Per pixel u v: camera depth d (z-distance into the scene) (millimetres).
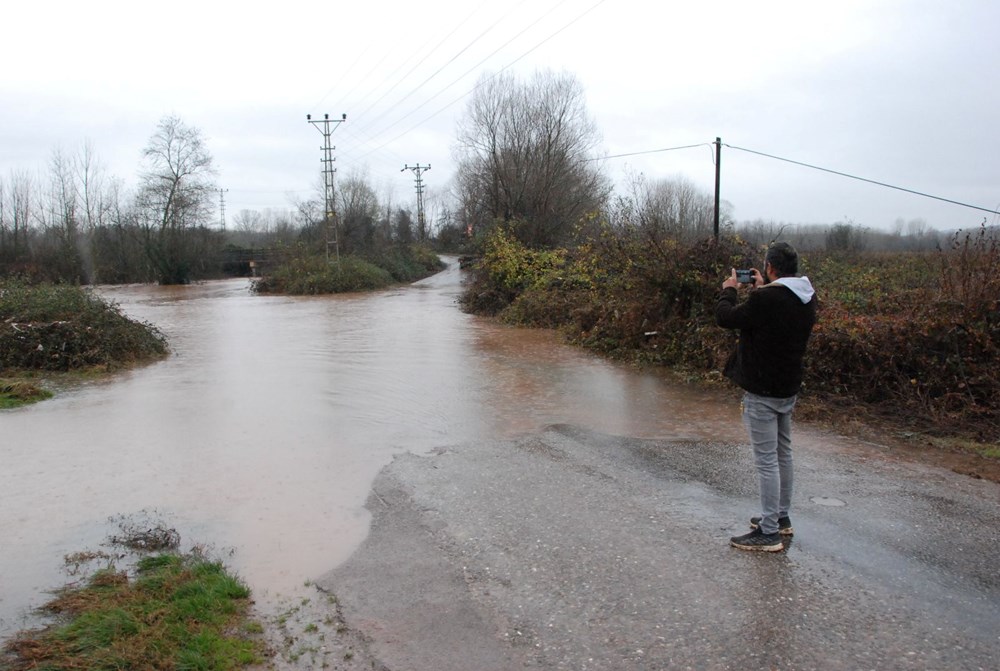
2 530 4586
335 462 5996
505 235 22734
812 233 24734
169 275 43656
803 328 3977
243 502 5074
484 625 3320
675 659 2982
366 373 10328
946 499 4832
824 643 3076
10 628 3328
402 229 59219
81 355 11094
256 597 3654
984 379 6832
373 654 3107
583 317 13562
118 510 4934
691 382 9266
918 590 3533
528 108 31141
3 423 7492
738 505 4777
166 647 3107
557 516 4629
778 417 4152
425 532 4457
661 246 11203
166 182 44062
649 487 5168
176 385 9641
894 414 7047
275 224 81062
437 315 19938
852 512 4605
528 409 7863
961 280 7441
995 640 3078
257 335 15602
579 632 3223
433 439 6684
